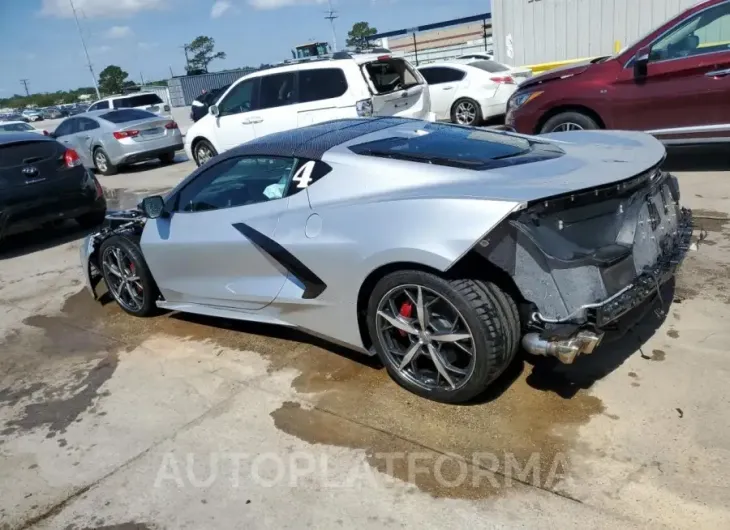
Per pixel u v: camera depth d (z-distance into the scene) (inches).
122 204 396.2
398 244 112.3
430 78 540.1
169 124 543.5
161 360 156.6
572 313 106.1
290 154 138.9
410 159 125.5
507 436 110.5
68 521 102.3
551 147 140.1
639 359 129.6
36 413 137.9
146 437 123.2
